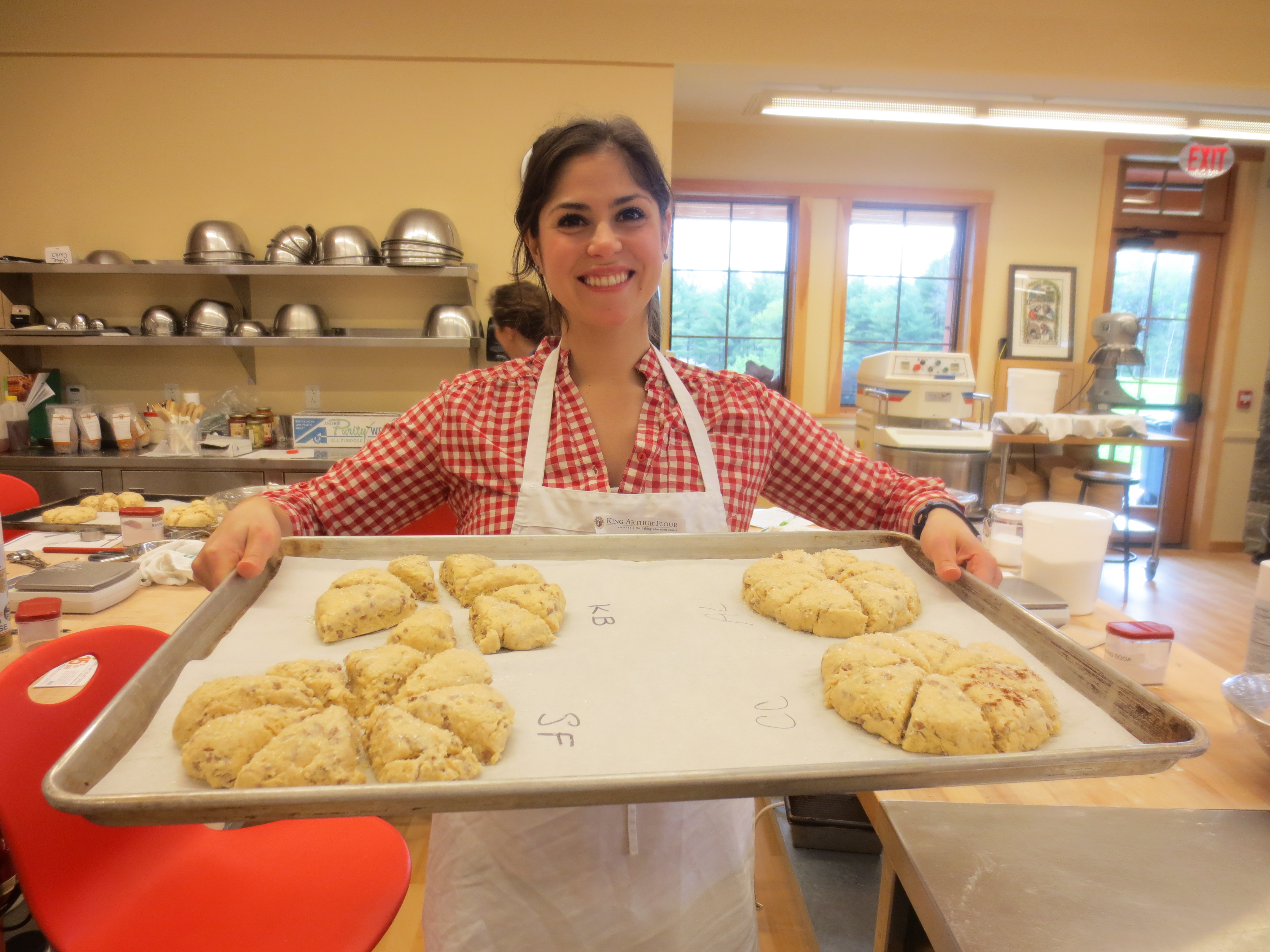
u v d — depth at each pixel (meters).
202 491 3.27
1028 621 0.89
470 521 1.17
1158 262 4.65
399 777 0.67
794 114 3.62
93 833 0.99
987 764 0.57
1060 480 4.19
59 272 3.34
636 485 1.12
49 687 1.23
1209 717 1.08
